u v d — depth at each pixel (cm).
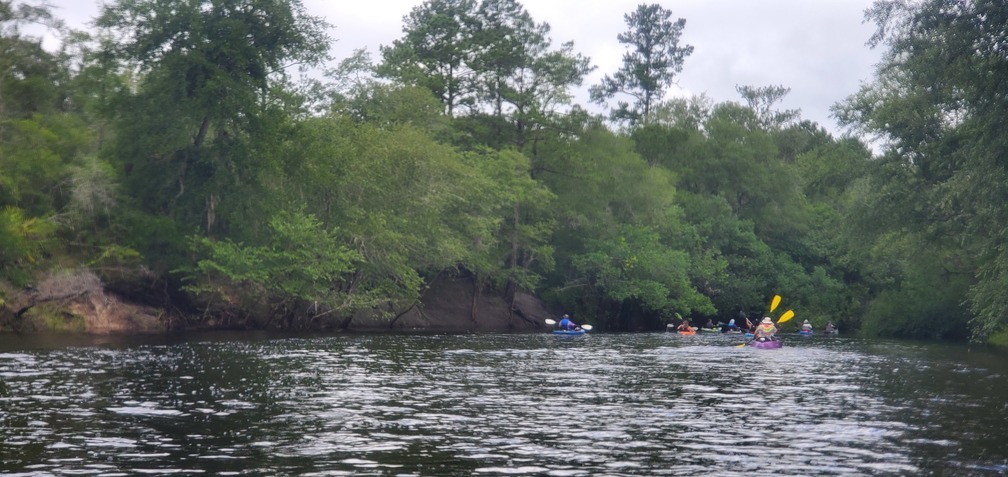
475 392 2120
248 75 4788
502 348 3797
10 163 3984
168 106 4628
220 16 4766
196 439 1443
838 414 1817
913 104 4597
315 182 4947
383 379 2380
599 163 6950
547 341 4472
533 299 6788
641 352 3709
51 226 3981
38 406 1767
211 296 4791
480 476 1210
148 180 4756
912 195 4772
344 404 1866
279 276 4756
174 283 4809
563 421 1680
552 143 6750
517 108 6781
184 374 2392
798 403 1992
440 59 7206
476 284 6212
